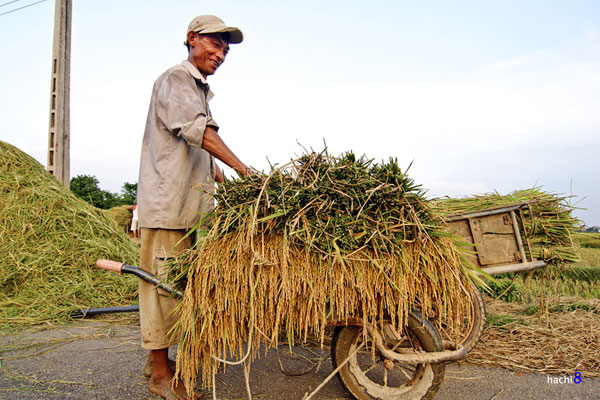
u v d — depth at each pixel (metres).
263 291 1.82
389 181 2.04
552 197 3.15
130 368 2.71
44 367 2.68
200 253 1.88
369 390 2.08
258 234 1.90
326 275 1.83
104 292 4.71
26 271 4.50
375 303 1.88
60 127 8.10
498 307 4.58
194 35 2.43
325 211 1.95
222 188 2.04
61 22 8.20
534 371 2.85
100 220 5.88
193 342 1.83
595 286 5.78
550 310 4.37
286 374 2.64
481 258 2.96
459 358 1.97
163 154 2.26
